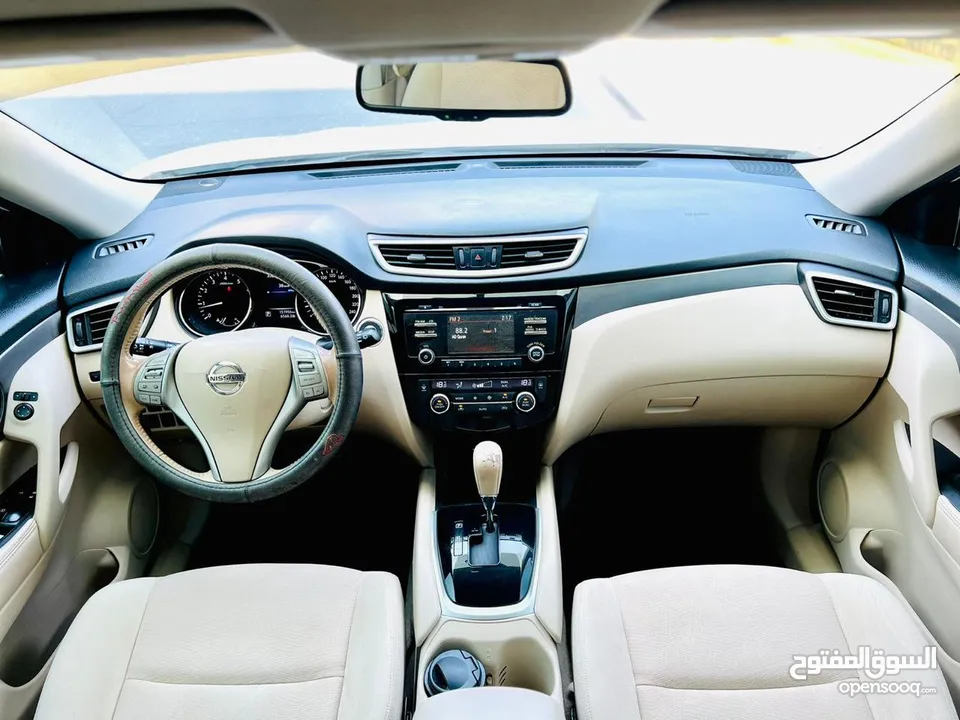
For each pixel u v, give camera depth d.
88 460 1.89
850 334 1.79
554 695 1.55
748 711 1.23
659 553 2.27
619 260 1.77
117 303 1.75
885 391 1.83
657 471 2.51
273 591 1.47
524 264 1.77
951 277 1.67
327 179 2.00
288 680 1.32
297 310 1.80
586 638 1.36
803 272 1.78
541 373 1.82
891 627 1.34
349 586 1.49
